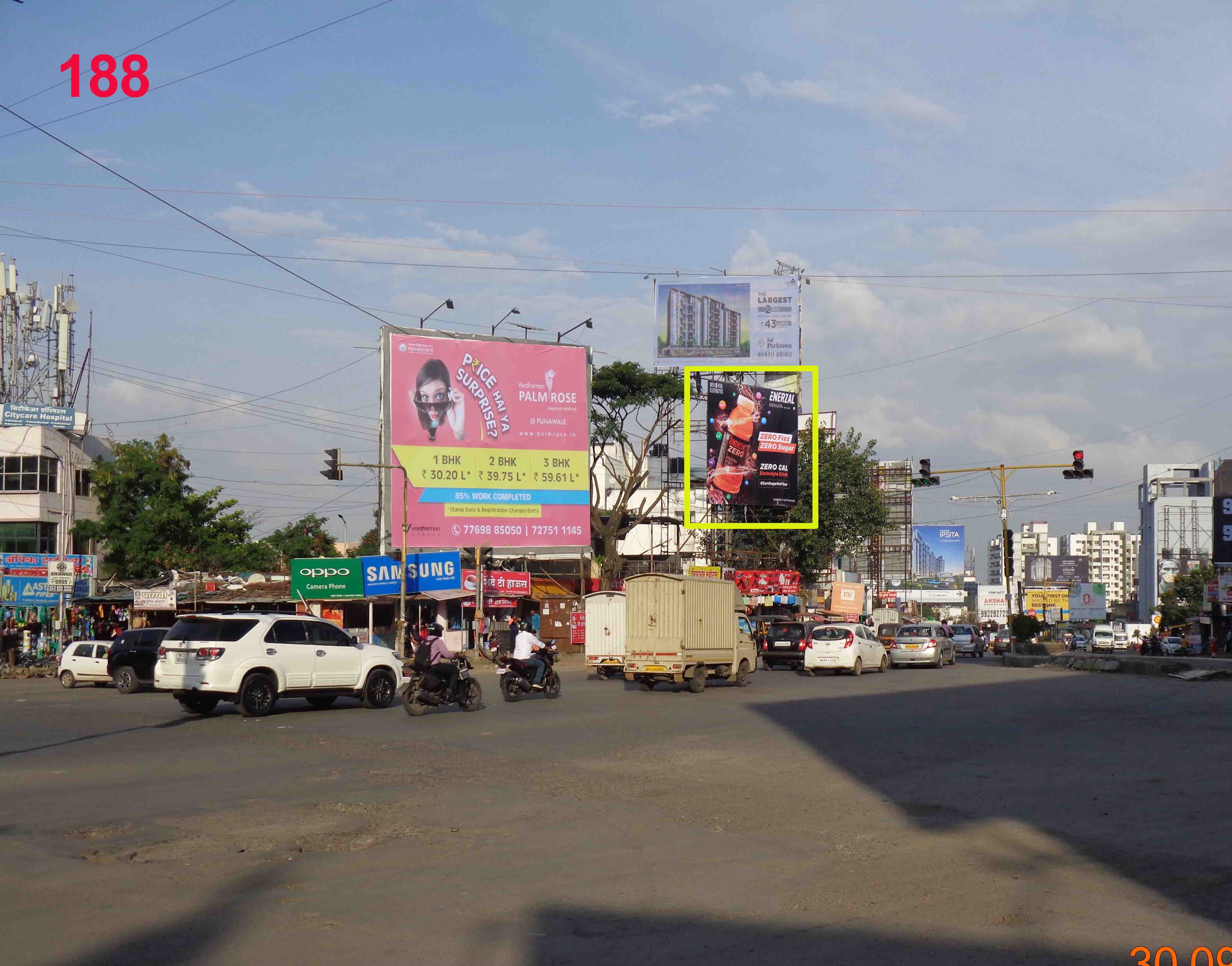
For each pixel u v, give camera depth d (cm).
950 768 1347
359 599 3941
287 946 629
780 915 700
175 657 2036
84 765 1389
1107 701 2336
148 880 786
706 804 1100
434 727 1850
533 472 4425
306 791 1179
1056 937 652
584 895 748
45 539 4934
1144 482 14750
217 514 5466
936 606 11056
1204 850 891
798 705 2252
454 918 688
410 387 4250
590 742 1625
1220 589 6131
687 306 5319
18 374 5391
